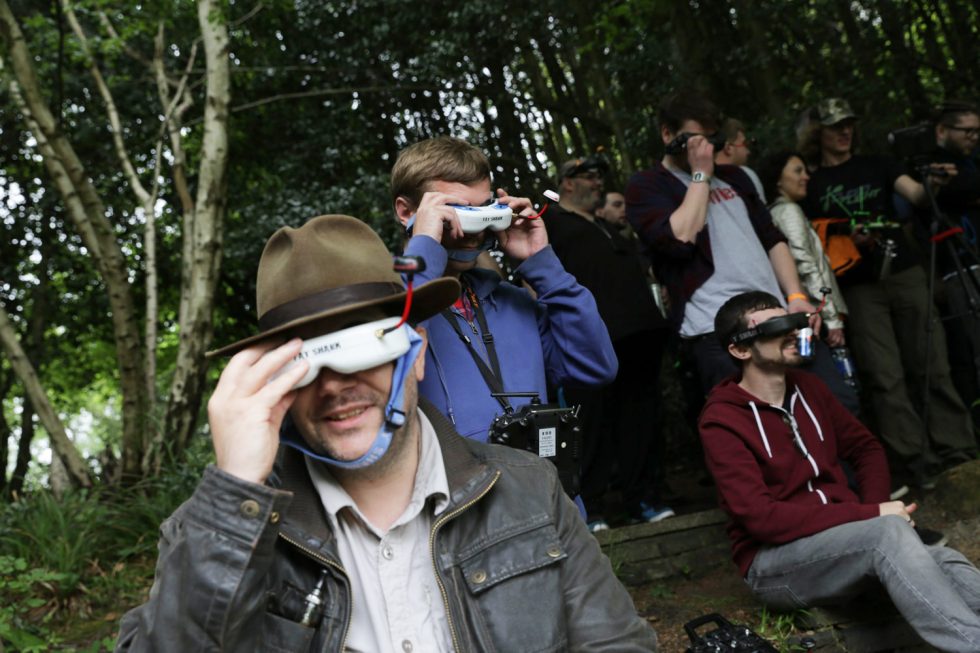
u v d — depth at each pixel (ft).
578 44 27.58
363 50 29.35
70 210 19.60
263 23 30.89
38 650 12.17
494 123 31.50
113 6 29.07
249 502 4.60
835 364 14.71
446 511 5.27
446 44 27.61
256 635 4.69
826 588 10.84
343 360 4.79
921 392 16.88
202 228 19.83
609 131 29.40
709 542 14.17
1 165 34.45
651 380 15.30
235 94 31.99
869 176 16.63
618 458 15.11
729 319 12.02
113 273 19.57
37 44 28.14
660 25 26.03
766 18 24.94
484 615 5.12
